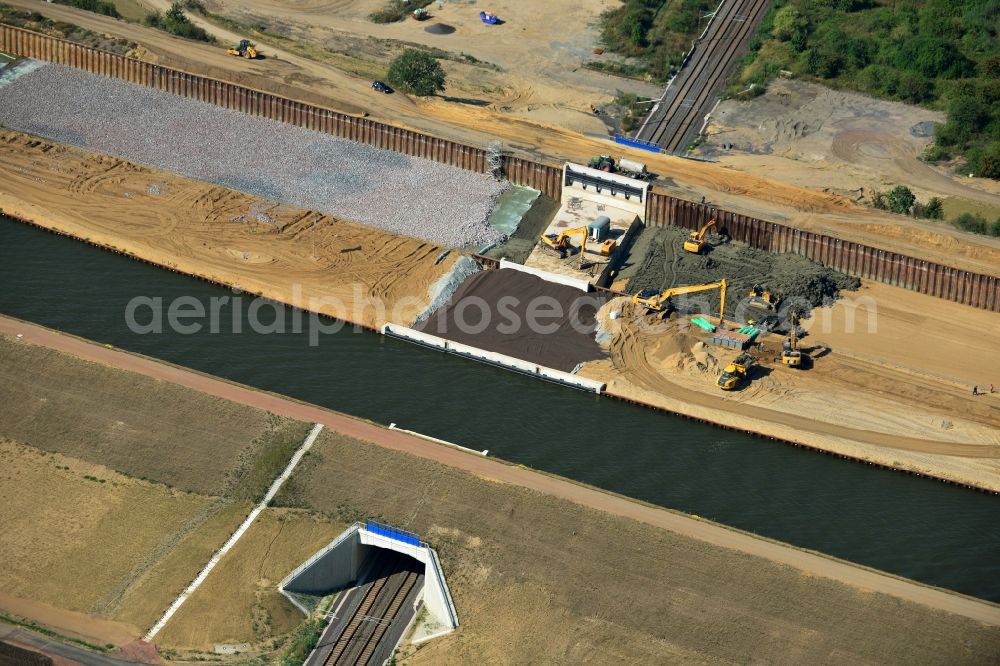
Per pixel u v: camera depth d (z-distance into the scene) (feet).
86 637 435.12
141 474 492.54
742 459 524.93
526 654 428.56
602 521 466.70
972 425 542.57
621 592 444.14
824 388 559.79
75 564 460.14
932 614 437.58
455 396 551.59
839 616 436.35
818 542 483.92
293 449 497.46
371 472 487.61
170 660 430.20
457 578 451.94
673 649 428.15
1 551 463.83
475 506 473.26
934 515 501.56
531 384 561.84
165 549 464.24
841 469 523.29
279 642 438.40
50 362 534.78
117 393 521.65
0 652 426.10
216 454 497.87
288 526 469.98
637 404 551.18
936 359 577.84
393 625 447.83
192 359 562.25
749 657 426.10
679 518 472.85
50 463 497.05
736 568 450.71
